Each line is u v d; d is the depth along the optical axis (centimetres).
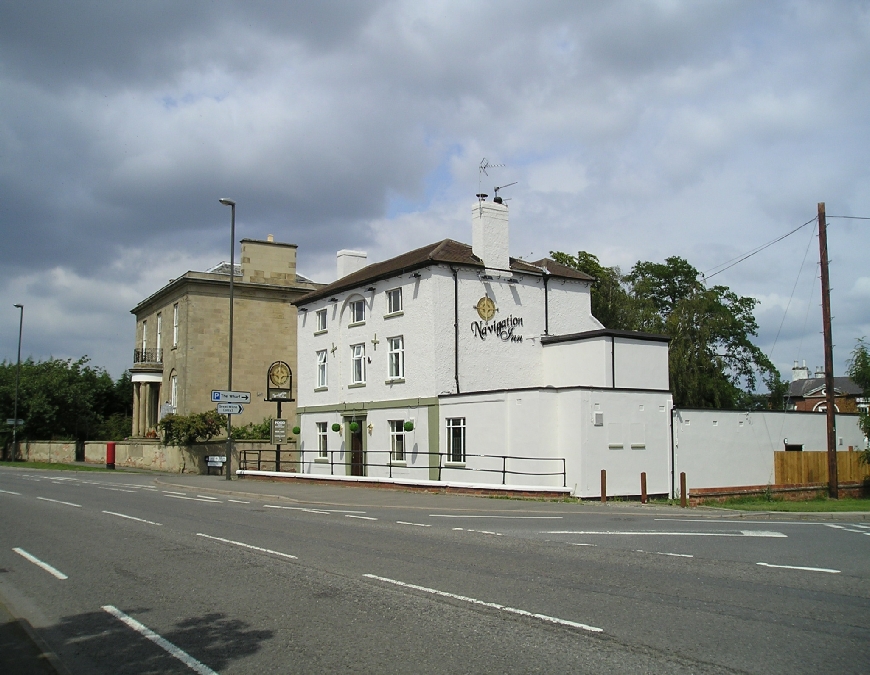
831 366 2914
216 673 621
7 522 1630
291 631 730
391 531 1423
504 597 845
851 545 1238
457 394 2830
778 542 1262
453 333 3011
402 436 3141
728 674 589
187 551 1212
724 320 4869
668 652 643
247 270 4953
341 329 3606
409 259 3359
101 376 7188
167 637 728
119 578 1011
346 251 4119
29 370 6397
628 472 2530
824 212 2938
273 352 4953
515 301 3192
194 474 3831
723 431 2856
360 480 2725
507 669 605
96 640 727
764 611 777
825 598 835
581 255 4928
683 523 1564
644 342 2955
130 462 4625
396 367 3219
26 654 679
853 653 638
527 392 2545
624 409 2548
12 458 5906
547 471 2492
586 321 3397
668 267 5300
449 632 711
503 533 1377
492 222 3147
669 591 870
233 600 866
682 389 4725
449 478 2841
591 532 1388
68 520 1661
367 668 616
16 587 966
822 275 2938
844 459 3288
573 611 779
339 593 883
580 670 600
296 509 1919
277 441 3372
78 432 6494
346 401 3525
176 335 4972
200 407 4716
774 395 5441
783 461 3061
